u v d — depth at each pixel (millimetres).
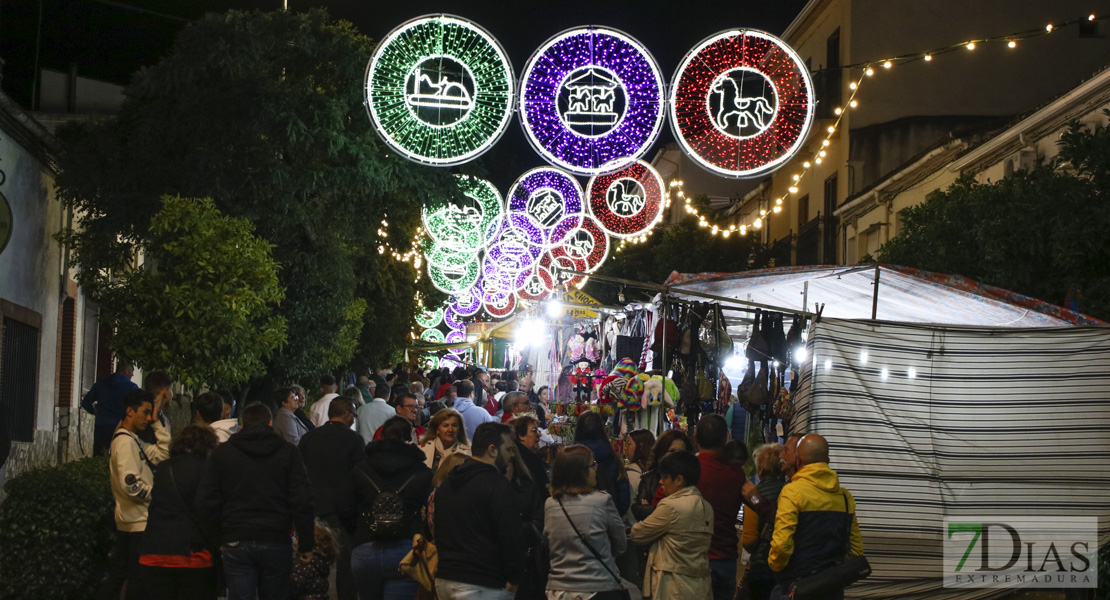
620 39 8734
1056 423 8227
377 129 8617
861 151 25406
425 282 24734
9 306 11391
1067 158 12008
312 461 8281
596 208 19625
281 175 14227
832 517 6199
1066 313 9008
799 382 8430
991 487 8164
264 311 12055
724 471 7406
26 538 8602
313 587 7258
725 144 9344
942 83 25062
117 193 13875
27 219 12352
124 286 11812
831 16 27000
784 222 32719
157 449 8609
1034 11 24797
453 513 6004
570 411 13109
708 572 6637
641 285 9125
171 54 14836
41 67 18141
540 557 6699
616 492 8125
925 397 8305
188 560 6879
